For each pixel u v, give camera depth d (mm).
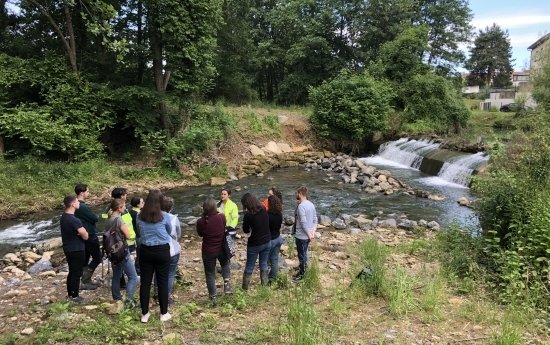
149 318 6379
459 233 10094
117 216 6848
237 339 5703
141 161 21438
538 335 5855
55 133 17656
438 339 5707
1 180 15977
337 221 13602
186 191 18656
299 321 5785
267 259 7770
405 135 28703
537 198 8203
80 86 19547
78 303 7121
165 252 6145
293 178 21656
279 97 39000
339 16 37812
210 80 23125
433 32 39188
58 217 14641
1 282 8703
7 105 18641
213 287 7066
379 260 8805
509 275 7160
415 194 17672
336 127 28109
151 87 21797
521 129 11391
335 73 36531
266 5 44344
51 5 20719
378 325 6125
